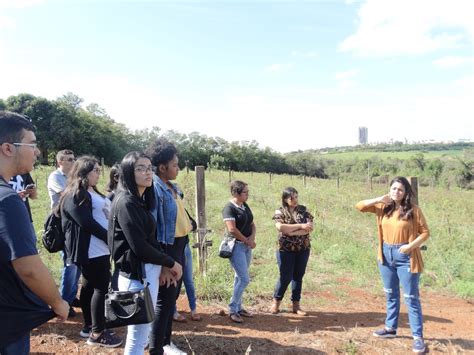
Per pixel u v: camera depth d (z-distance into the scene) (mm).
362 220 14352
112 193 4793
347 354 4602
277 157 70000
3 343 2152
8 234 2049
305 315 5797
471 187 42000
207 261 7281
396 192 4723
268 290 6797
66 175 5133
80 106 64625
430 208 17500
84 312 4488
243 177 29438
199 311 5730
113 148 55281
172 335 4836
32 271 2109
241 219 5242
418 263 4680
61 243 4469
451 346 4773
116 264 3252
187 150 65312
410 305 4734
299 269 5750
